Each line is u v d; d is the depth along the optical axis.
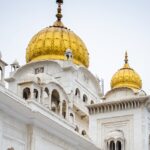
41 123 51.09
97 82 81.81
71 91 73.69
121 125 67.81
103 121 69.19
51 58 77.25
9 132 47.34
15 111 47.97
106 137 67.44
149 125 68.31
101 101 76.31
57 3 85.19
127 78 72.88
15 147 47.91
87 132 75.00
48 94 58.31
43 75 60.16
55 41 78.50
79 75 77.69
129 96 69.75
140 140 65.75
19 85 54.47
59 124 53.62
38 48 78.56
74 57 78.81
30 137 49.78
